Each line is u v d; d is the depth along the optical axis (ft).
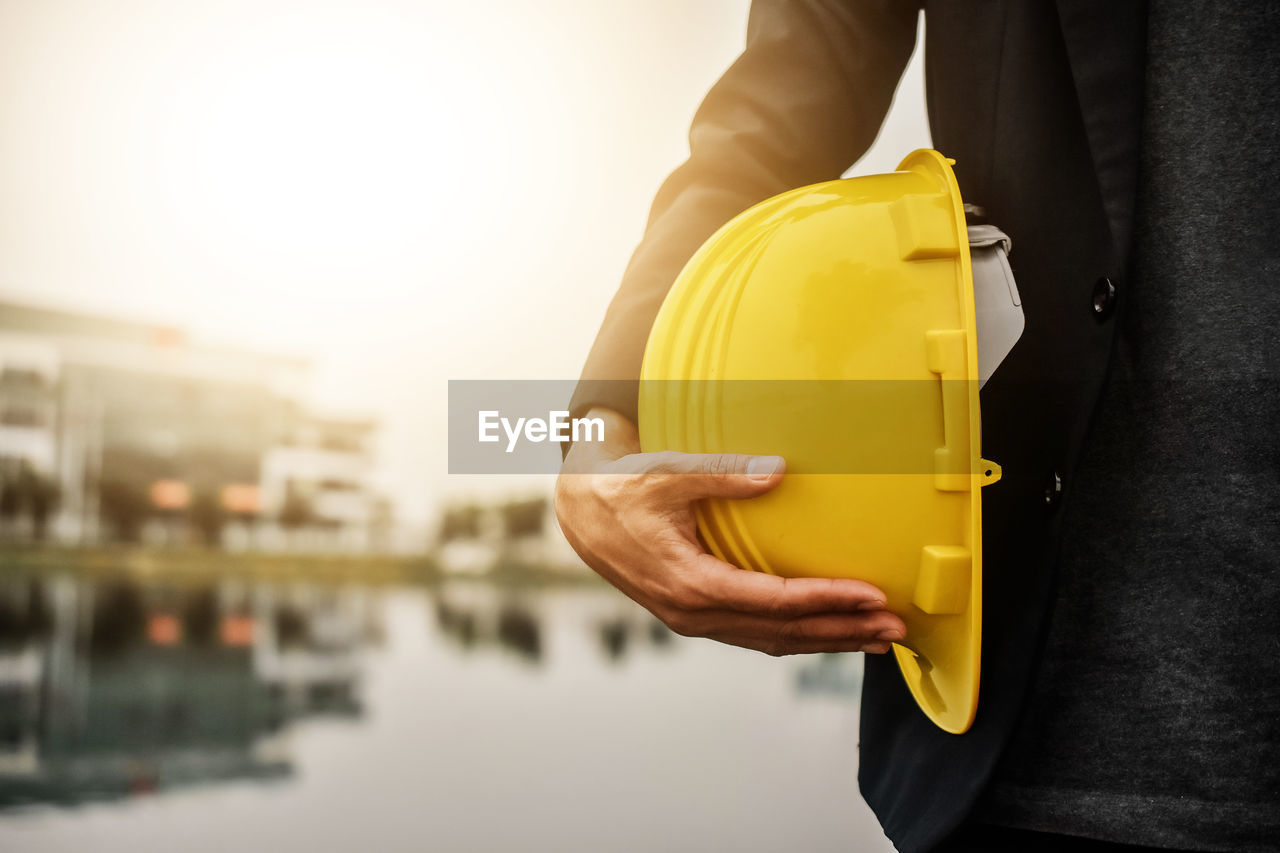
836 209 3.04
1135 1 2.70
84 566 165.17
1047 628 2.56
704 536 2.97
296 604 111.65
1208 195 2.74
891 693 3.45
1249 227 2.70
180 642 69.62
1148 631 2.64
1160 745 2.60
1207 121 2.77
